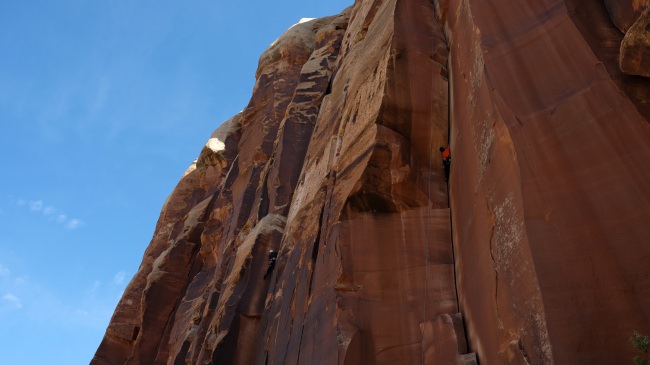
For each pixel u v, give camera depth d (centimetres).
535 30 1148
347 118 1869
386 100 1566
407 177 1443
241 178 3172
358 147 1575
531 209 941
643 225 825
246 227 2573
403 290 1287
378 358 1205
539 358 831
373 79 1733
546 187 948
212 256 3256
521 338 881
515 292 922
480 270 1086
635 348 759
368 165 1461
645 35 867
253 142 3303
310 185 1977
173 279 3525
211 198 3778
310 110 2789
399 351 1204
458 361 1067
